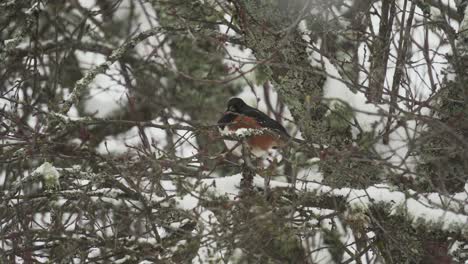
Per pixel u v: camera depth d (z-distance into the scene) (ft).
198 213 28.48
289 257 32.04
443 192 27.25
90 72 36.19
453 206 30.99
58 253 32.12
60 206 34.45
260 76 37.35
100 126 47.80
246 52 47.67
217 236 27.04
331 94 34.81
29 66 45.06
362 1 36.42
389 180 32.09
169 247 29.86
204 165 29.63
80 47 53.16
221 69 50.14
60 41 51.11
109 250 31.22
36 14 44.88
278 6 34.60
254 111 40.91
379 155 29.14
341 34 34.12
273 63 29.73
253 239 27.84
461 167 31.53
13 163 37.58
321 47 31.07
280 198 30.42
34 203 33.24
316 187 31.27
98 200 32.63
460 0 38.52
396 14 34.14
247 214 27.55
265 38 34.53
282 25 34.47
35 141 31.24
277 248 31.86
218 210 27.53
